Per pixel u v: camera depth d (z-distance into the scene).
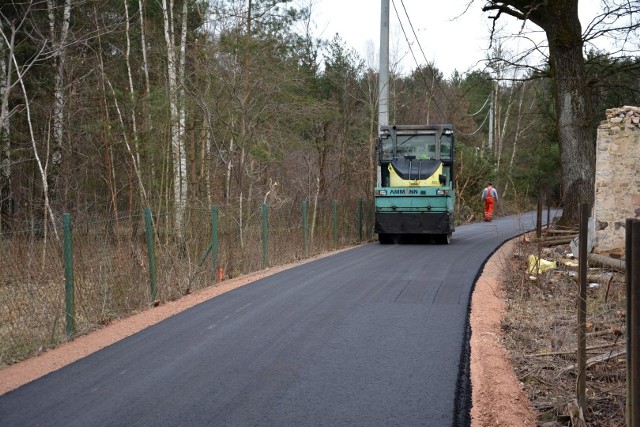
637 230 3.56
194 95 17.62
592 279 10.98
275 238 16.52
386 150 20.69
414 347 7.33
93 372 6.77
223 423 5.30
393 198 19.28
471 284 11.27
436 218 19.03
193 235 13.35
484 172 38.62
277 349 7.38
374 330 8.12
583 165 18.14
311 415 5.43
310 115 18.56
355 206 22.02
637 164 12.38
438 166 19.83
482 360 6.80
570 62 18.16
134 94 19.36
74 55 20.52
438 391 5.93
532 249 15.52
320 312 9.21
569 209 18.19
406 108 42.47
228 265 14.02
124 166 20.59
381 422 5.26
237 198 17.33
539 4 17.31
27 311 8.65
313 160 22.72
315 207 18.94
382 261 14.88
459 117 43.72
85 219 15.67
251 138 17.67
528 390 6.10
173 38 18.92
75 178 20.92
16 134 20.33
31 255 9.11
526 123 49.38
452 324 8.33
